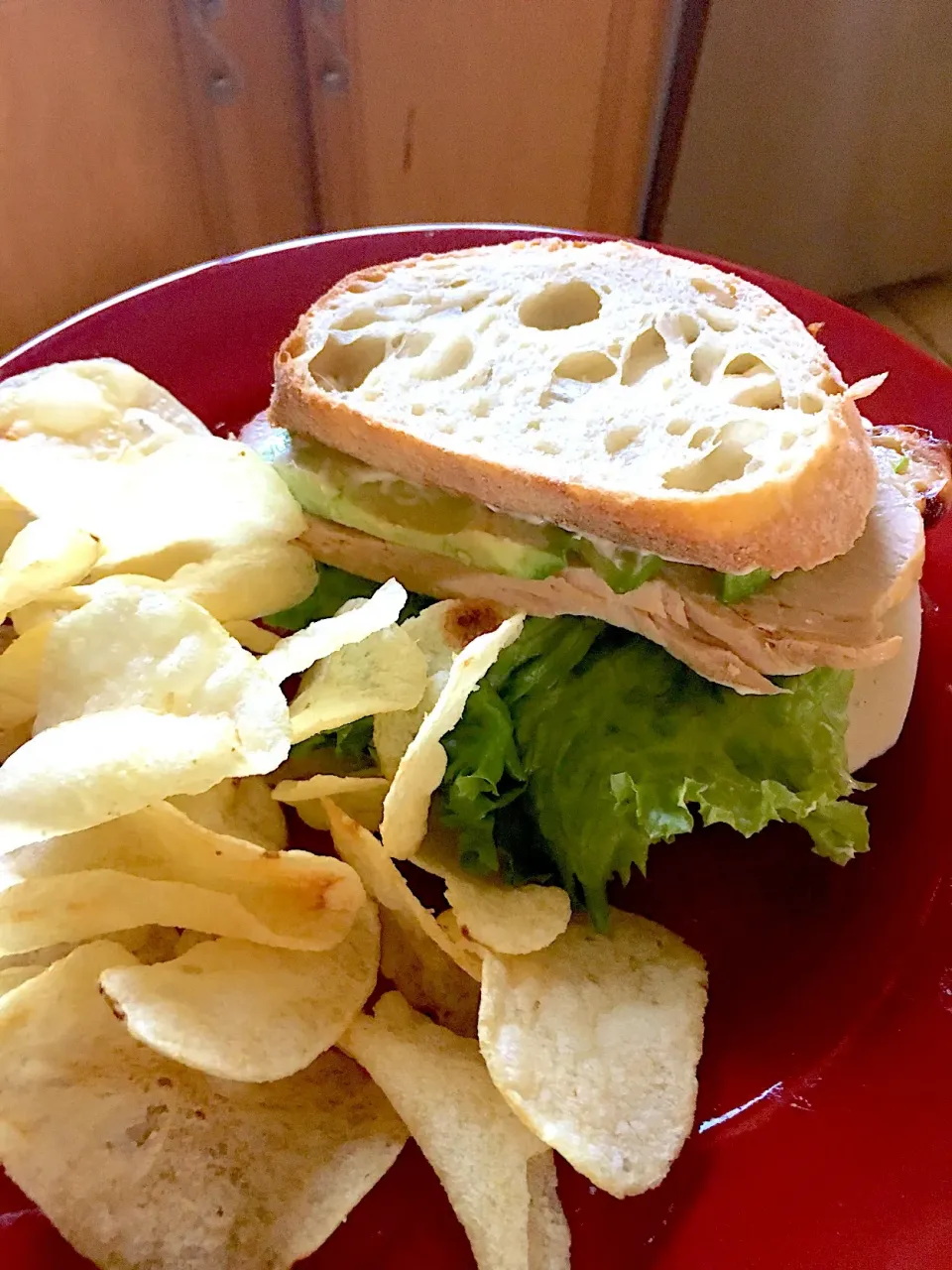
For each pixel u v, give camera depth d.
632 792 0.21
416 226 0.32
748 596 0.22
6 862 0.20
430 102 0.36
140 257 0.37
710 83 0.40
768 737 0.22
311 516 0.25
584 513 0.22
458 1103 0.19
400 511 0.24
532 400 0.23
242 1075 0.18
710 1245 0.18
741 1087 0.20
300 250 0.31
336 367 0.25
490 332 0.24
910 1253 0.18
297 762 0.23
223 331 0.30
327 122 0.36
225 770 0.19
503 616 0.23
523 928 0.20
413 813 0.20
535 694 0.23
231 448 0.24
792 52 0.40
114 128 0.33
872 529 0.23
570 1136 0.18
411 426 0.23
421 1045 0.19
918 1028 0.21
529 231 0.32
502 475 0.22
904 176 0.46
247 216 0.38
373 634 0.22
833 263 0.49
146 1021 0.18
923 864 0.23
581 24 0.36
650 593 0.23
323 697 0.21
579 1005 0.20
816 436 0.21
